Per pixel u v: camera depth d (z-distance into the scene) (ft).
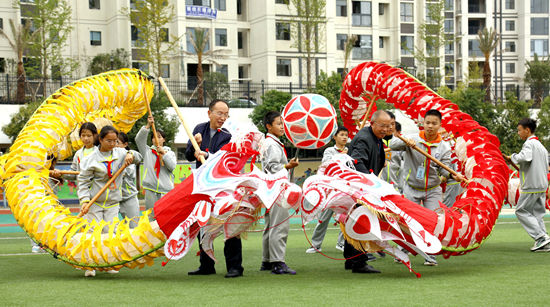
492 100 135.23
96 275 25.29
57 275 25.46
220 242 37.50
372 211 22.75
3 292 20.86
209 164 23.73
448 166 29.04
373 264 27.73
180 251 23.36
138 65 140.46
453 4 184.65
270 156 25.72
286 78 147.95
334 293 19.88
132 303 18.75
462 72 183.93
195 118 109.60
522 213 32.48
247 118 114.32
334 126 26.53
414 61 167.32
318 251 31.14
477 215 25.21
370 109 31.94
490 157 26.99
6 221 59.16
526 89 152.15
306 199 23.53
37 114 27.50
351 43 143.84
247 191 23.98
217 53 145.28
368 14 160.76
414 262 28.09
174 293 20.43
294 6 144.97
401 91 30.58
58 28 119.24
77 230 25.29
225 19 146.41
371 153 25.38
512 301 18.07
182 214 23.38
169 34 141.69
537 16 194.39
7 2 134.10
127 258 24.00
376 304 17.97
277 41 147.13
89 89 28.30
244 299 19.13
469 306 17.47
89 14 143.02
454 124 28.37
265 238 25.98
